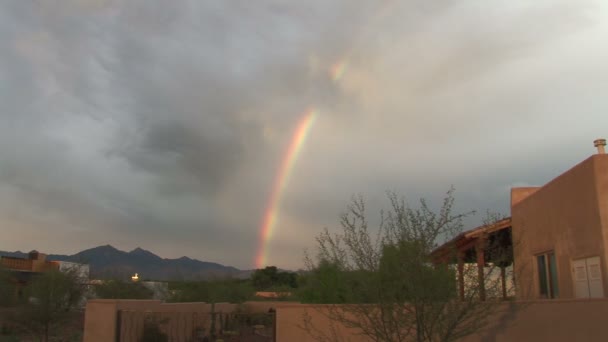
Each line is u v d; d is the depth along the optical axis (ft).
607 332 31.81
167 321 58.75
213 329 61.72
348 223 46.83
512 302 33.83
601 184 37.99
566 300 32.91
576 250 41.63
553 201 46.16
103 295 93.30
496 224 36.42
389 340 31.89
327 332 40.40
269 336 62.64
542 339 32.99
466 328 31.48
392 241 31.96
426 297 30.66
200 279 119.24
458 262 32.24
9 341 64.34
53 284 68.49
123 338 50.44
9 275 89.51
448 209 38.52
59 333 71.77
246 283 129.70
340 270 36.47
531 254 51.16
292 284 185.37
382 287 31.60
